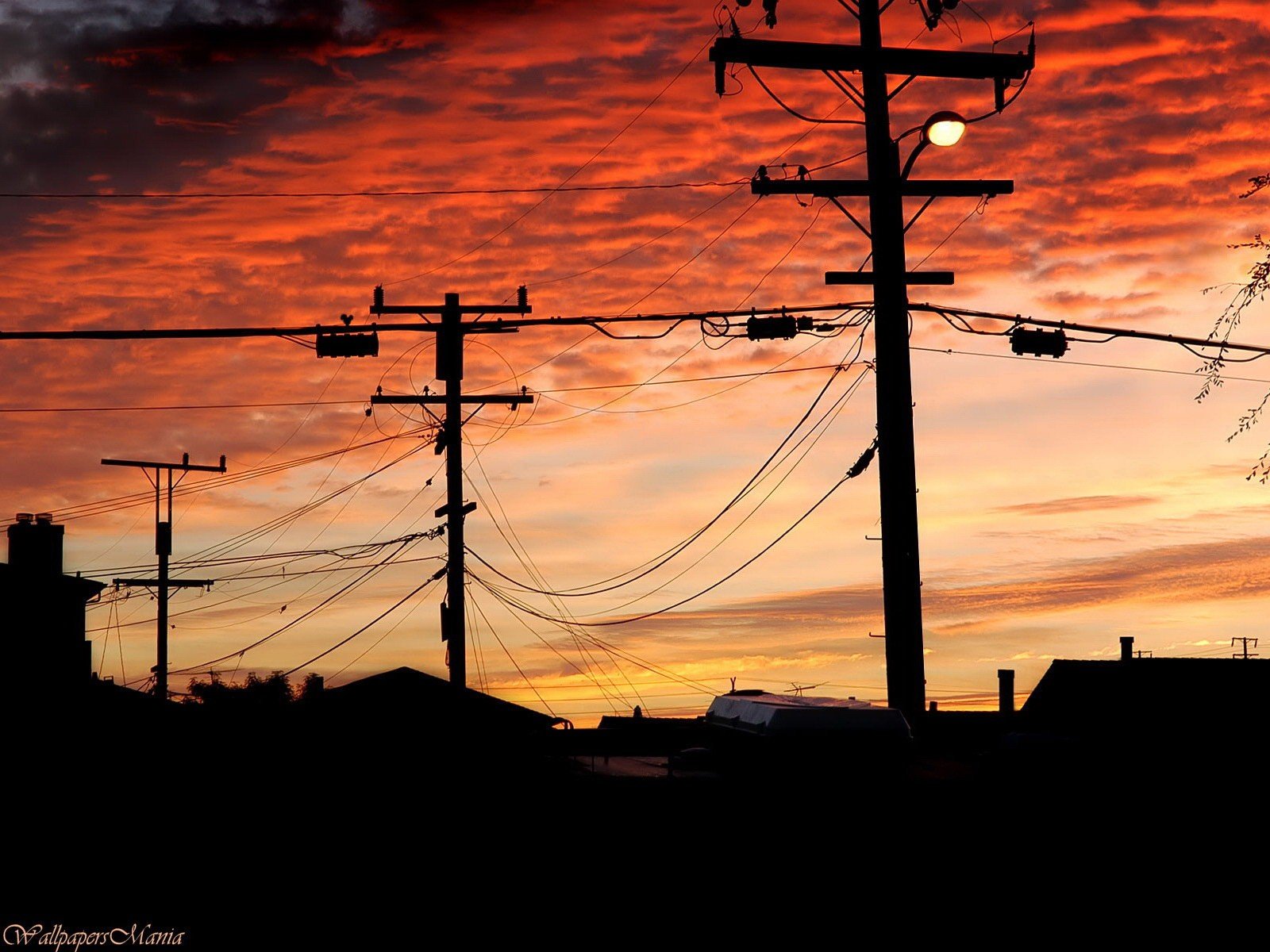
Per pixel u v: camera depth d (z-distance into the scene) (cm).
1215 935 2055
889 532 2755
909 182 2869
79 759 3012
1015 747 2752
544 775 2894
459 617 4259
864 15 2908
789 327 3123
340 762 3009
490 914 2252
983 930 2097
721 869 2323
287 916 2291
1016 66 2911
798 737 2466
